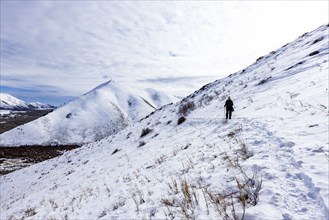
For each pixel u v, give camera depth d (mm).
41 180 26500
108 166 17484
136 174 9797
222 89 27953
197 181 5391
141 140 22938
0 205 21656
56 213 9180
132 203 6004
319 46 19953
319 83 10445
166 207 4758
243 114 13188
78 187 13789
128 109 167125
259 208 3381
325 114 6406
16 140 102750
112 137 36562
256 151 5684
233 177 4734
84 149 36875
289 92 11977
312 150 4418
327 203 2904
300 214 3027
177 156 9703
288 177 3920
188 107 28109
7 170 48656
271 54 31766
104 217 5832
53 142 105562
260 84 19359
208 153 7793
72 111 139875
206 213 3918
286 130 6270
